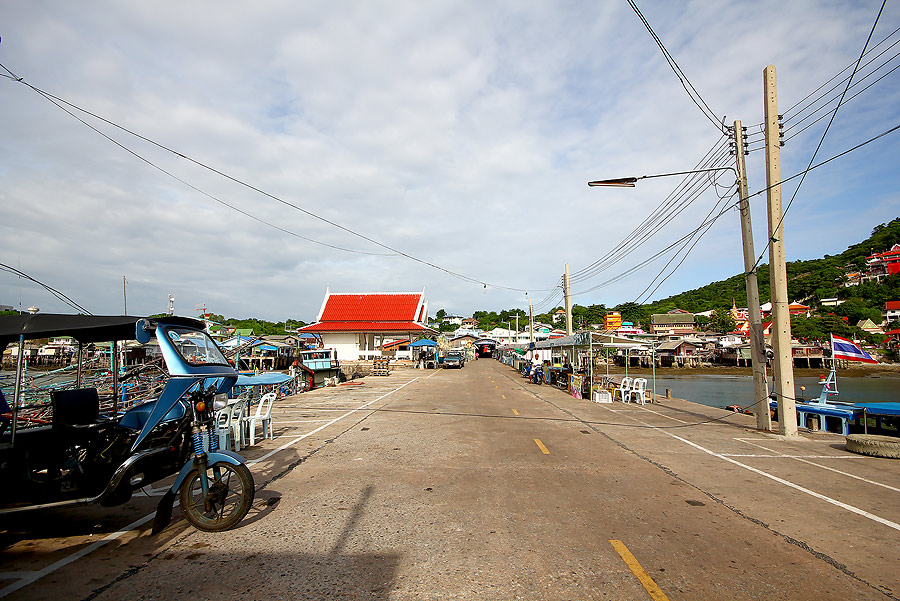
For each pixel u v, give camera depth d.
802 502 6.43
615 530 5.35
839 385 43.22
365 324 47.59
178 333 5.85
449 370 41.91
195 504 5.43
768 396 12.73
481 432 11.55
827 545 4.98
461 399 19.02
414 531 5.32
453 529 5.37
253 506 6.22
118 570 4.45
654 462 8.69
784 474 7.95
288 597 3.92
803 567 4.46
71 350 15.70
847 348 14.40
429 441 10.41
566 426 12.64
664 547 4.89
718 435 11.77
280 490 6.89
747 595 3.93
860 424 13.30
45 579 4.27
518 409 16.08
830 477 7.78
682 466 8.42
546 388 25.11
